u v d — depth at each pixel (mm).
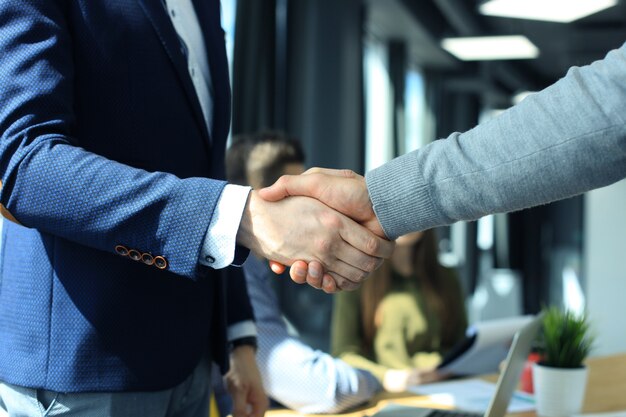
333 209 1060
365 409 1803
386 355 2814
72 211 875
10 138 874
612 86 914
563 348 1764
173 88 1010
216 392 1640
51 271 939
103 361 931
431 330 2947
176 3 1083
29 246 962
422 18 7402
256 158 2127
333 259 1051
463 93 11203
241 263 989
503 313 9773
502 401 1419
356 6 5680
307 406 1765
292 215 1036
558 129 942
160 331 981
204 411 1143
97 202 875
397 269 2998
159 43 996
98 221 879
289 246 1036
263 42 4012
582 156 928
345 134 5340
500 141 989
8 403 965
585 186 948
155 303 977
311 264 1046
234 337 1352
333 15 5234
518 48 8453
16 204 884
